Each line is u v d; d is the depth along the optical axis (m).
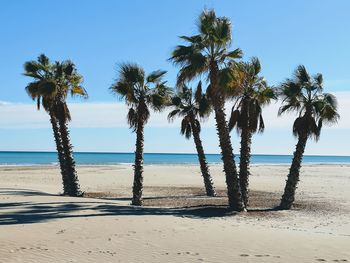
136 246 10.89
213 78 20.12
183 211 19.72
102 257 9.81
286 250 10.51
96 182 41.88
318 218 19.30
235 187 20.38
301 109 22.92
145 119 24.03
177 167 77.94
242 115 22.25
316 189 34.97
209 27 20.00
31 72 27.05
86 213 16.61
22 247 10.70
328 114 22.36
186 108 30.97
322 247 10.91
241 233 12.77
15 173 53.75
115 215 16.17
